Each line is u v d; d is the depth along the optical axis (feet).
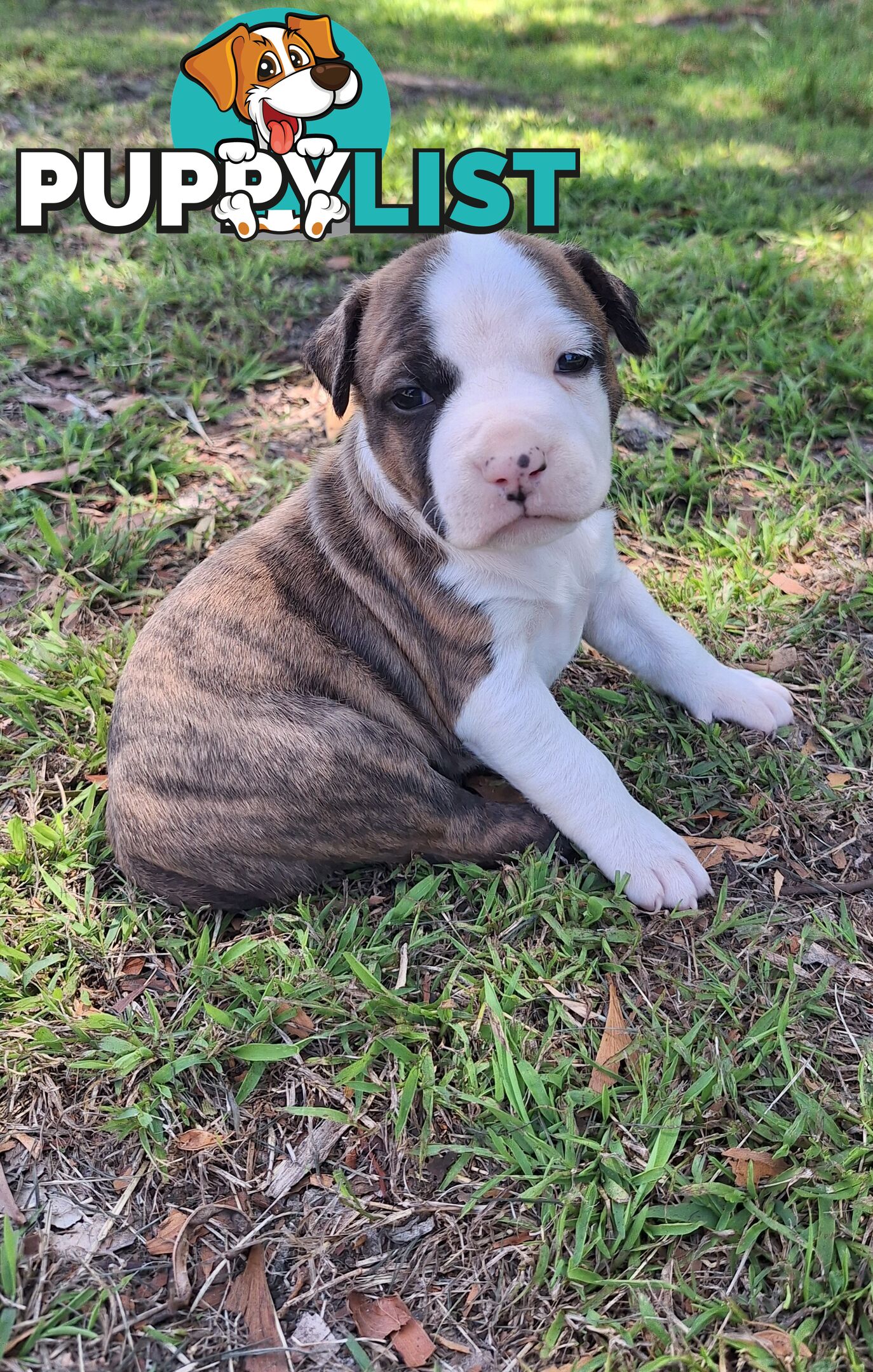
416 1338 0.93
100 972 1.26
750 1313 0.91
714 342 2.19
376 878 1.33
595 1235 0.97
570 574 1.30
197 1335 0.94
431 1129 1.07
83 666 1.61
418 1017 1.16
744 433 1.98
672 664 1.49
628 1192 0.99
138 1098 1.12
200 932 1.29
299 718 1.24
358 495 1.28
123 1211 1.03
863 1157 0.99
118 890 1.34
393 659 1.32
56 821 1.39
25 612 1.73
